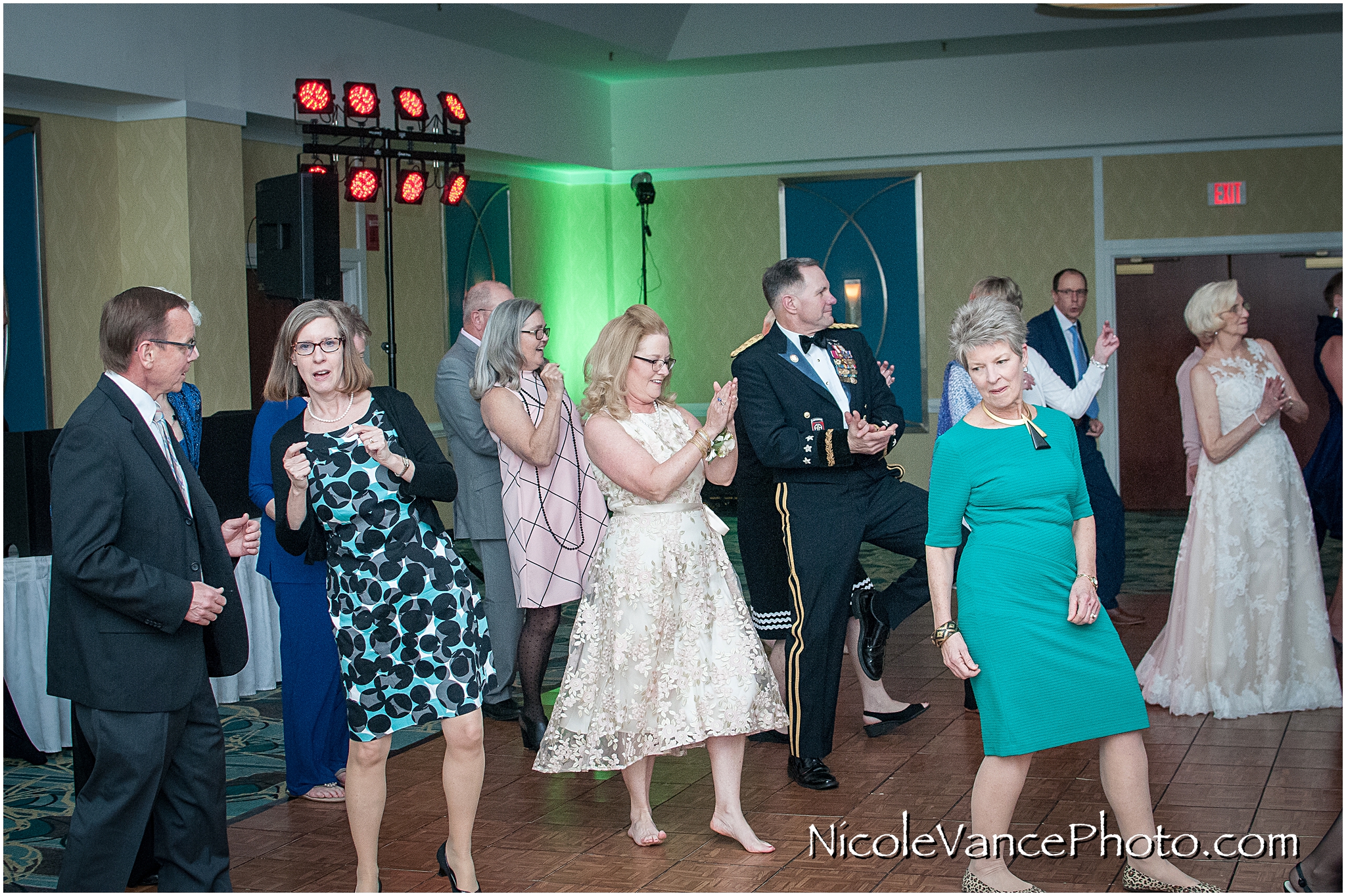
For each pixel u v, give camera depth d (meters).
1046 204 10.99
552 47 10.12
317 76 8.45
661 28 10.36
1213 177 10.67
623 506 3.54
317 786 4.08
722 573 3.60
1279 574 4.61
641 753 3.44
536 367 4.54
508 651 4.95
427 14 8.90
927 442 11.34
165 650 2.82
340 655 3.18
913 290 11.32
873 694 4.65
